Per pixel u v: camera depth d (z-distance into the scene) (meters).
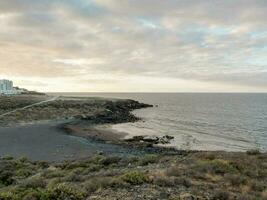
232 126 88.31
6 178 21.73
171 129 81.12
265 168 21.20
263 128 84.06
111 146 53.28
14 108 113.69
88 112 113.31
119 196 13.21
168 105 195.12
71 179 17.72
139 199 12.85
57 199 12.94
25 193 13.69
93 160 28.08
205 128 83.62
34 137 61.88
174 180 15.61
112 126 84.50
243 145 58.50
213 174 18.14
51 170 24.53
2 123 84.38
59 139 59.81
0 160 33.72
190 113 133.12
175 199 12.82
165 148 52.84
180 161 23.42
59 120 93.88
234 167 20.45
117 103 155.88
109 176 18.12
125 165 25.06
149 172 18.08
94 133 70.06
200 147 55.78
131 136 67.62
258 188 15.98
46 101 138.12
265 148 55.50
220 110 153.25
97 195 13.42
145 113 130.25
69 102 135.62
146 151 48.91
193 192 14.02
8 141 56.94
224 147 56.22
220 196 13.58
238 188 15.73
